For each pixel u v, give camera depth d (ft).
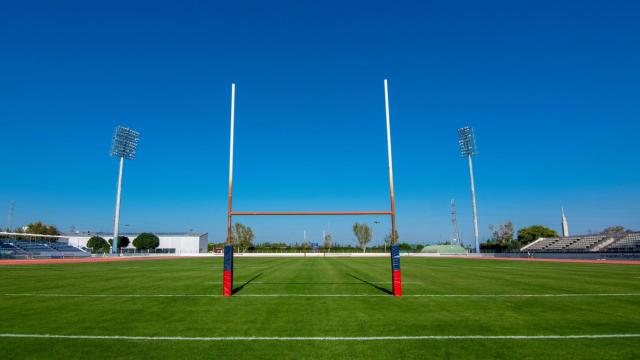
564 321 25.45
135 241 222.28
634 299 34.81
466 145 170.09
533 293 38.83
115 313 28.40
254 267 86.38
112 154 161.27
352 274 64.44
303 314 27.91
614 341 20.68
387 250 251.19
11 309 30.09
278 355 18.38
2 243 167.02
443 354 18.47
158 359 17.83
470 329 23.34
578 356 18.16
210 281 51.90
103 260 137.80
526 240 252.01
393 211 38.58
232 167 41.45
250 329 23.40
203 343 20.43
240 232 270.05
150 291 40.75
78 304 32.37
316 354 18.53
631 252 140.56
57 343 20.43
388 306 31.17
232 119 42.24
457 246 213.87
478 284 47.42
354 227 272.51
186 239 244.42
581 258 137.69
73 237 240.12
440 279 54.60
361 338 21.34
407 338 21.34
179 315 27.63
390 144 40.11
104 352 18.88
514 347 19.61
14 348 19.52
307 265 95.71
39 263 111.24
